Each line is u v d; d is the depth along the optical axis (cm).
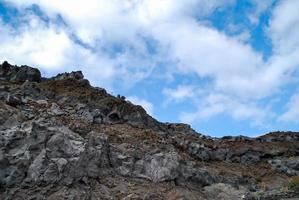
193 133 6256
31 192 2939
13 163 2983
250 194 4272
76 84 5191
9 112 3384
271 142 6612
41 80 5234
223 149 5594
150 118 5228
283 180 5181
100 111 4700
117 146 3888
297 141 6781
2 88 4184
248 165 5584
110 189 3375
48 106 4216
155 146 4178
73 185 3153
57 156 3191
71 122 3944
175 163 3956
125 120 4859
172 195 3612
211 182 4300
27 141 3130
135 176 3684
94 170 3412
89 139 3588
